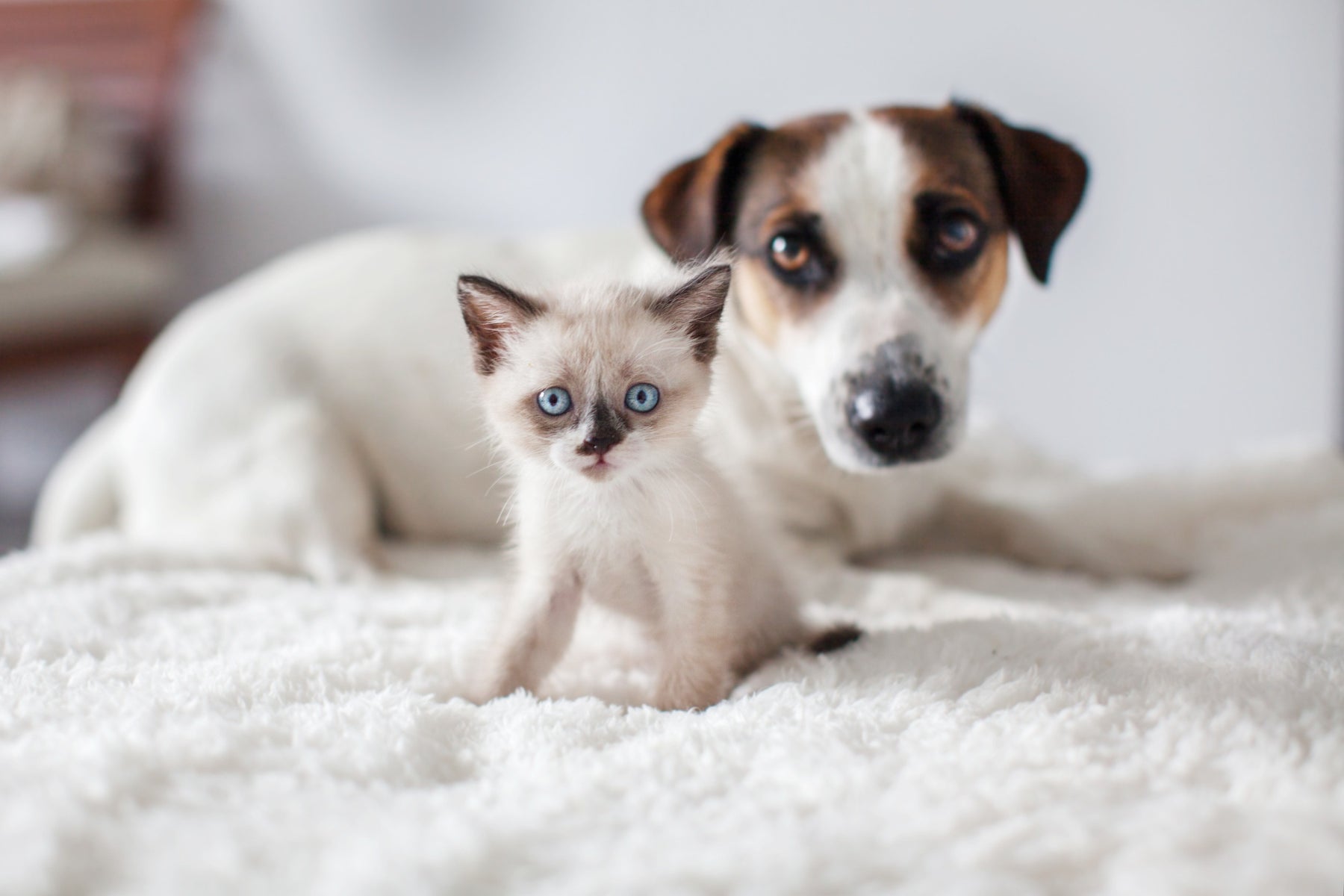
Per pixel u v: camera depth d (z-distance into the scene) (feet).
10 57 4.81
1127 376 4.00
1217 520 2.49
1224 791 1.45
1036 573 2.35
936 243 2.16
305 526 2.31
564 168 4.42
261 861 1.35
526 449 1.68
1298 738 1.50
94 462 2.63
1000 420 3.13
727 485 1.83
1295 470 2.59
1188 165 3.81
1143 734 1.54
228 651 1.79
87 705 1.59
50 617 1.86
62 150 4.35
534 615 1.75
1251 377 3.89
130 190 4.67
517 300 1.67
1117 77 3.82
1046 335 4.03
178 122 4.74
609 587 1.77
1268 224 3.78
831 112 2.37
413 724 1.57
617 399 1.64
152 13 4.59
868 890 1.32
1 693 1.62
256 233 4.83
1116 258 3.93
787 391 2.25
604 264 2.46
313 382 2.47
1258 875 1.31
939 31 3.95
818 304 2.16
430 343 2.44
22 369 3.84
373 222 4.68
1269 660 1.66
